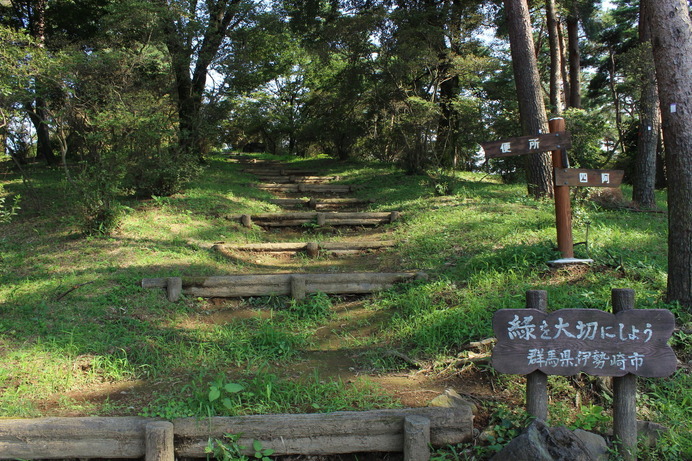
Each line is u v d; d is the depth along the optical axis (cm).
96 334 514
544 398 345
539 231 746
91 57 914
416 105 1288
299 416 356
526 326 334
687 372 416
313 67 2233
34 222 905
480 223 845
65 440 345
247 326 572
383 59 1336
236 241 877
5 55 735
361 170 1623
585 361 333
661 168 1678
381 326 557
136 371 461
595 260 623
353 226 1016
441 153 1453
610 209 999
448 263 698
